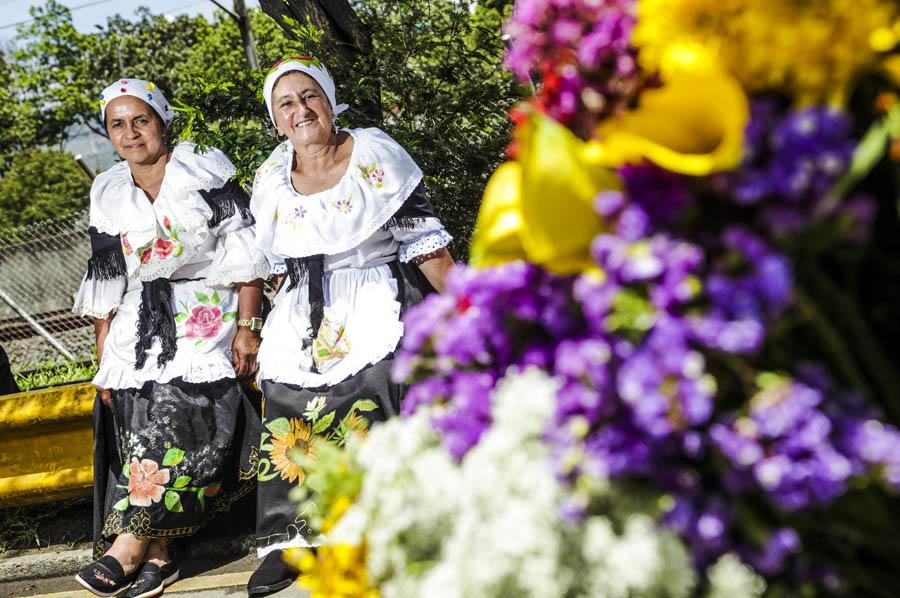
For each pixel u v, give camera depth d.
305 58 3.44
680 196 1.14
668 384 1.07
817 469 1.06
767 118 1.14
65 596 4.17
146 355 3.77
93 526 4.28
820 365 1.17
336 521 1.53
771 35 1.14
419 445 1.35
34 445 4.39
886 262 1.21
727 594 1.12
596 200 1.17
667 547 1.12
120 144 3.75
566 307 1.23
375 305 3.43
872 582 1.19
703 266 1.12
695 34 1.20
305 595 3.45
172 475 3.71
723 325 1.07
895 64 1.15
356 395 3.41
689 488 1.15
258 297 3.83
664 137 1.20
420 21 5.63
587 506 1.17
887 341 1.21
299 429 3.46
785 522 1.16
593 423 1.14
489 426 1.29
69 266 12.66
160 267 3.74
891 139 1.16
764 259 1.07
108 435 3.97
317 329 3.44
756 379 1.12
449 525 1.26
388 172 3.42
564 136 1.20
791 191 1.08
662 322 1.08
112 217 3.79
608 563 1.12
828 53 1.13
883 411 1.18
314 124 3.40
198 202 3.73
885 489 1.13
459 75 5.62
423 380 1.43
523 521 1.14
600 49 1.29
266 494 3.51
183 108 5.09
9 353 10.23
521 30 1.36
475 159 5.50
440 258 3.48
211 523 4.22
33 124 31.41
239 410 3.84
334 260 3.46
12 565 4.45
